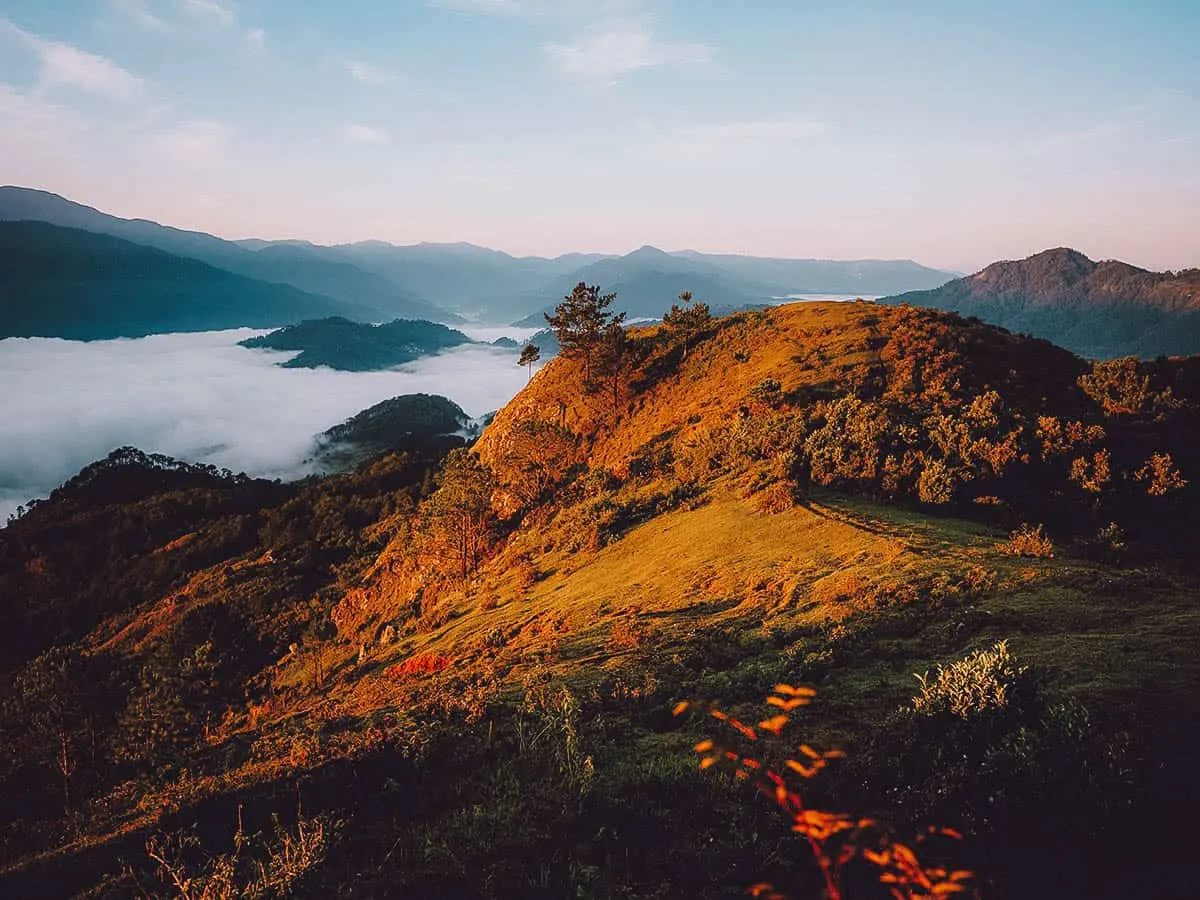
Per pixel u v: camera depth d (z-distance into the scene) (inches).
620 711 671.1
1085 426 1587.1
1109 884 308.3
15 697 1921.8
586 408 3437.5
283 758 592.7
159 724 2123.5
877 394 2132.1
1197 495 1358.3
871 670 672.4
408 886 384.8
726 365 3073.3
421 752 555.8
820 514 1355.8
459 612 1909.4
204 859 440.5
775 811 427.2
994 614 741.9
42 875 439.5
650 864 390.9
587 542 1763.0
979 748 442.3
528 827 435.5
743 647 838.5
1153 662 550.9
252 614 3649.1
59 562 6264.8
